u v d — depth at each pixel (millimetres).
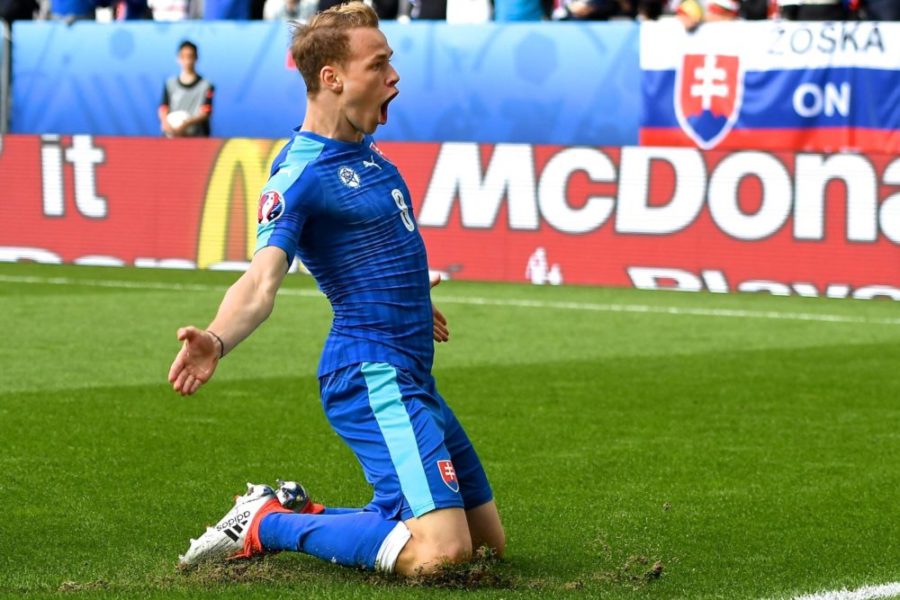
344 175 8734
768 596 8711
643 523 10852
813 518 11102
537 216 29172
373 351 8750
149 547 9859
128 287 28078
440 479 8625
